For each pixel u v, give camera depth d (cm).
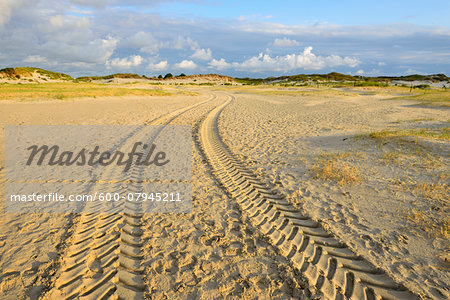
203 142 976
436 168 593
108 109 1892
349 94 3969
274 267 318
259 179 610
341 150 803
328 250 348
